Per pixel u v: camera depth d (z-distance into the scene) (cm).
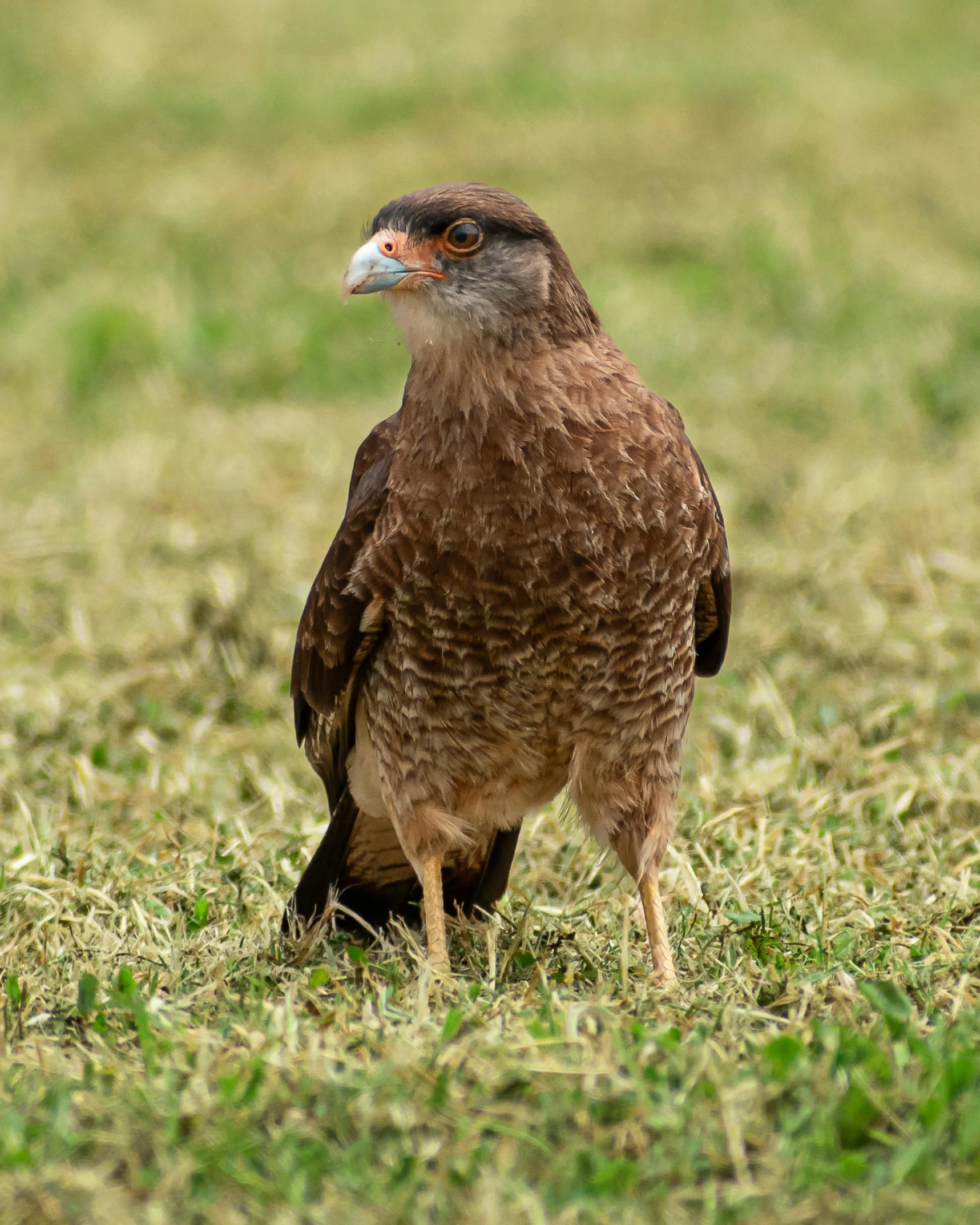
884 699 1165
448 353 757
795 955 764
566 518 745
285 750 1139
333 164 3177
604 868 930
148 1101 580
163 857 927
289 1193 523
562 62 3806
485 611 758
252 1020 669
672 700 801
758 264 2525
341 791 895
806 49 3903
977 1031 631
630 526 752
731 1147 543
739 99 3369
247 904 871
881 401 2033
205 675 1266
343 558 811
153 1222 516
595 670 773
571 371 760
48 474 1919
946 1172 531
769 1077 591
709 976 752
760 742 1106
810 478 1723
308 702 871
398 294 766
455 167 3070
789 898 843
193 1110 576
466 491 748
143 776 1085
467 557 752
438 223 754
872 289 2419
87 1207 525
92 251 2859
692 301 2462
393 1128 570
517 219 764
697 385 2145
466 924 846
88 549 1570
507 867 865
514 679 773
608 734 794
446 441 754
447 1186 535
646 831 813
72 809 1035
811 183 2864
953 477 1700
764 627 1333
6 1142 554
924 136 3108
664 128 3180
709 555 821
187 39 4184
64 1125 565
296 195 3006
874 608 1330
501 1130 558
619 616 763
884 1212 510
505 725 788
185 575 1485
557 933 825
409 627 779
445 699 786
